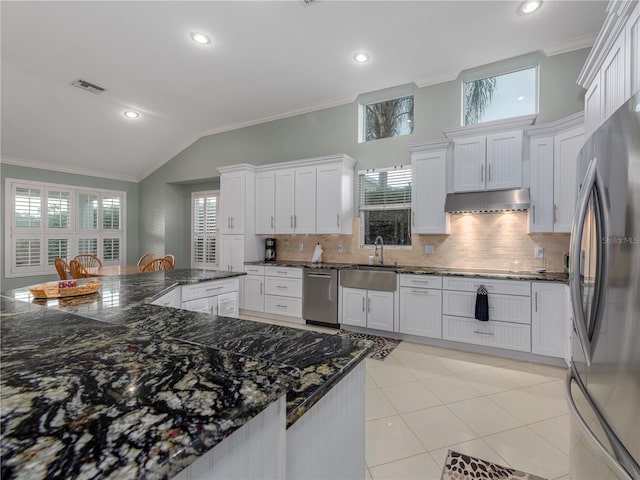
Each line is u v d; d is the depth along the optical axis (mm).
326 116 4613
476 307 3020
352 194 4395
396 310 3535
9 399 504
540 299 2842
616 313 1016
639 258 902
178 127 5355
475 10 2680
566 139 2875
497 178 3230
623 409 962
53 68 3598
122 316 1454
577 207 1343
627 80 1463
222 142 5500
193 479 449
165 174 6160
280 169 4633
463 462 1674
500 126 3211
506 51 3283
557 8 2656
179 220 6461
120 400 515
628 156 966
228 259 4836
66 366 646
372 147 4281
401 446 1803
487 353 3139
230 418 477
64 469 356
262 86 4047
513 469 1622
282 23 2852
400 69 3637
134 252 6535
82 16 2773
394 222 4223
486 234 3574
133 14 2748
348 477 995
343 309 3891
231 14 2742
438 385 2512
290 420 672
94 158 5555
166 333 1220
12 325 961
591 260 1192
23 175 5160
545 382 2553
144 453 394
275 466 612
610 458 997
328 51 3281
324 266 4094
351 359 969
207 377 610
